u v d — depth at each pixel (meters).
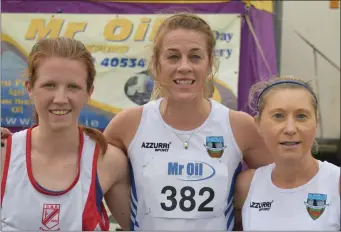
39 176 1.96
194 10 4.71
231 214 2.16
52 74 1.89
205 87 2.23
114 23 4.86
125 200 2.23
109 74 4.88
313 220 1.89
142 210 2.14
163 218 2.08
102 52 4.88
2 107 4.96
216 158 2.14
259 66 4.67
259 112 2.07
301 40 5.48
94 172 2.00
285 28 5.49
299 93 1.95
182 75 2.04
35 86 1.93
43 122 1.96
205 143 2.16
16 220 1.90
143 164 2.15
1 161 1.99
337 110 5.51
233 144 2.18
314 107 1.98
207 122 2.18
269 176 2.06
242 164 2.28
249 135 2.21
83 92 1.96
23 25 4.94
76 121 2.00
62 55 1.92
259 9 4.70
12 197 1.92
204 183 2.10
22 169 1.95
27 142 2.00
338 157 5.43
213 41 2.18
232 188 2.17
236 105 4.66
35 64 1.93
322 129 5.53
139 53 4.84
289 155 1.91
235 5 4.64
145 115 2.23
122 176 2.18
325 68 5.49
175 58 2.07
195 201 2.08
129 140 2.22
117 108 4.89
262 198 2.03
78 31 4.88
